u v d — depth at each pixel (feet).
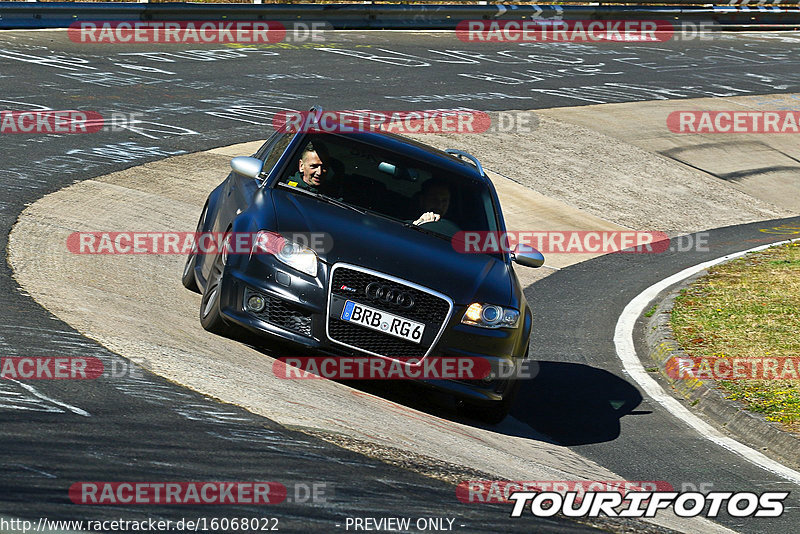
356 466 57.57
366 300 74.23
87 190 135.23
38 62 214.69
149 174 151.64
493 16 350.84
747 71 344.08
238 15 283.79
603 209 195.21
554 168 210.79
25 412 54.70
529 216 181.37
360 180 86.38
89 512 42.98
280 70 246.27
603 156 225.15
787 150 258.98
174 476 49.60
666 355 108.27
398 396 80.94
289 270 74.64
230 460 53.52
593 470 73.46
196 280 93.25
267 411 64.34
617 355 112.06
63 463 48.37
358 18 319.68
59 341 69.72
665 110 272.10
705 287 140.26
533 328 119.85
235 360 75.20
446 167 91.40
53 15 253.44
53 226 112.16
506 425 82.89
